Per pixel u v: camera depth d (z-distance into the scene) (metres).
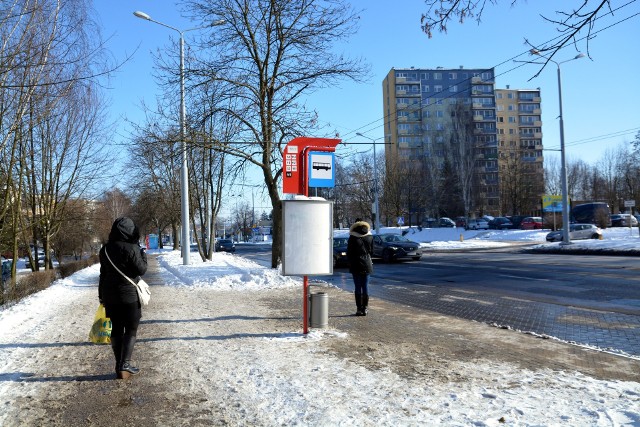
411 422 3.99
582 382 4.96
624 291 11.95
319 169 8.53
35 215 18.70
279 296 12.09
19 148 14.41
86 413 4.48
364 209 65.94
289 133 15.52
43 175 18.08
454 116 67.06
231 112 15.11
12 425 4.25
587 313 9.24
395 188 59.06
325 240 7.54
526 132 105.00
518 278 15.43
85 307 10.95
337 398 4.61
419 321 8.59
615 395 4.52
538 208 77.25
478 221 60.50
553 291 12.39
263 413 4.33
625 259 21.52
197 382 5.27
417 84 93.06
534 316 9.09
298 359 6.05
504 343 6.84
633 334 7.40
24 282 13.82
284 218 7.42
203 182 27.45
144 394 4.95
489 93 94.62
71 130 17.88
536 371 5.41
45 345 7.13
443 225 60.34
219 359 6.11
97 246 41.34
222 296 12.22
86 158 19.12
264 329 7.94
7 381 5.41
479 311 9.77
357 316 9.12
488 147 88.69
